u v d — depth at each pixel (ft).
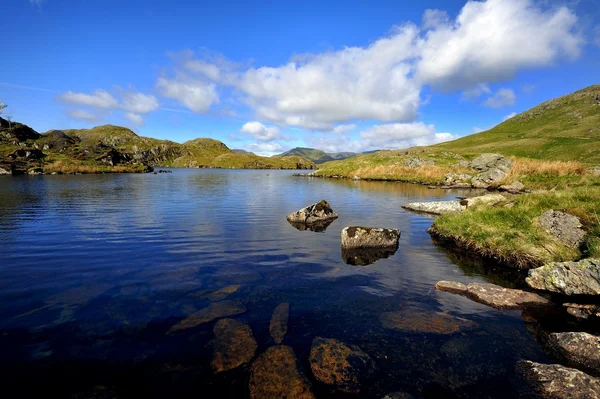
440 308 29.84
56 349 21.59
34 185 184.96
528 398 18.24
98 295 31.17
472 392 18.72
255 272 39.37
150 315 26.91
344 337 24.31
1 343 22.17
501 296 32.07
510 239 48.57
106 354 21.22
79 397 17.25
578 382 18.54
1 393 17.31
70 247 50.24
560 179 149.48
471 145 591.78
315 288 34.40
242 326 25.35
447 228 61.93
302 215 77.05
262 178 324.19
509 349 23.15
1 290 32.24
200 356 21.34
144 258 44.62
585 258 37.65
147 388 18.28
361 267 42.75
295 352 22.11
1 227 65.57
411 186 205.67
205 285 34.47
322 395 18.24
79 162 459.73
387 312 28.76
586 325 26.84
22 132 587.68
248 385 18.78
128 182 227.81
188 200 118.42
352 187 196.34
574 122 549.54
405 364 21.22
